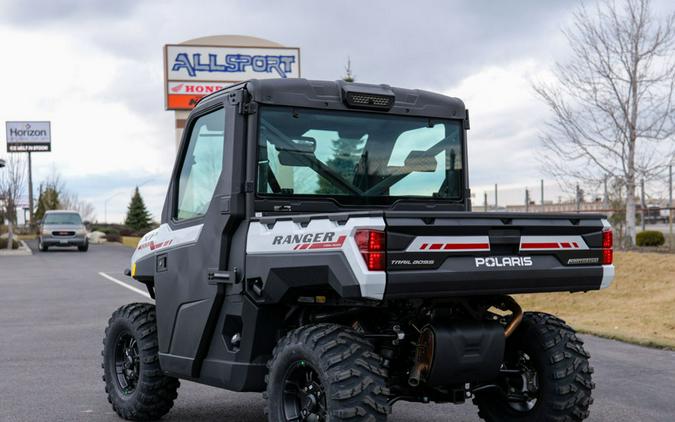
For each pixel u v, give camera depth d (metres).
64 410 7.64
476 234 5.19
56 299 18.47
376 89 6.30
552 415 5.77
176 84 36.78
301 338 5.23
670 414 7.33
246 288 5.73
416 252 4.93
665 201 24.91
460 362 5.40
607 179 23.09
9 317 15.13
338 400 4.90
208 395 8.32
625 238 22.70
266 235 5.59
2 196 59.22
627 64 22.39
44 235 42.44
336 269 4.96
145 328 7.11
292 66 37.59
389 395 5.18
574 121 23.08
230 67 37.12
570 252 5.62
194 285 6.29
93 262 33.62
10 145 80.75
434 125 6.55
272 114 5.95
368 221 4.84
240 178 5.86
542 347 5.84
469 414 7.45
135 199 89.75
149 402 7.06
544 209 25.56
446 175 6.57
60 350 11.29
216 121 6.26
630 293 16.30
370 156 6.25
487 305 5.90
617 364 9.71
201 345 6.20
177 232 6.59
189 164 6.65
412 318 5.62
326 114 6.12
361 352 5.07
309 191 6.02
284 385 5.37
